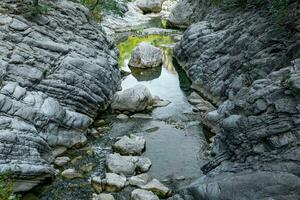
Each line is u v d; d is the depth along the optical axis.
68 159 15.66
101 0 30.27
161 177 14.82
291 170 11.01
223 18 26.09
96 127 18.41
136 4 42.56
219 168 13.43
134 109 19.83
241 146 12.91
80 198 13.49
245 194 10.80
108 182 13.94
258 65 18.09
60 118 16.27
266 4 22.05
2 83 15.31
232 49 21.64
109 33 34.47
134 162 15.34
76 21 21.67
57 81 17.36
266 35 19.20
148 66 26.86
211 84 21.89
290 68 13.55
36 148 14.61
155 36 34.44
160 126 18.80
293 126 11.78
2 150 13.37
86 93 18.30
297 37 17.30
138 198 13.20
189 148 16.83
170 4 46.34
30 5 18.94
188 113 20.12
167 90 23.20
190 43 26.48
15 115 14.77
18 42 17.27
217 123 17.95
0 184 12.35
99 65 20.27
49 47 18.02
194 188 11.97
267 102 12.77
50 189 13.95
